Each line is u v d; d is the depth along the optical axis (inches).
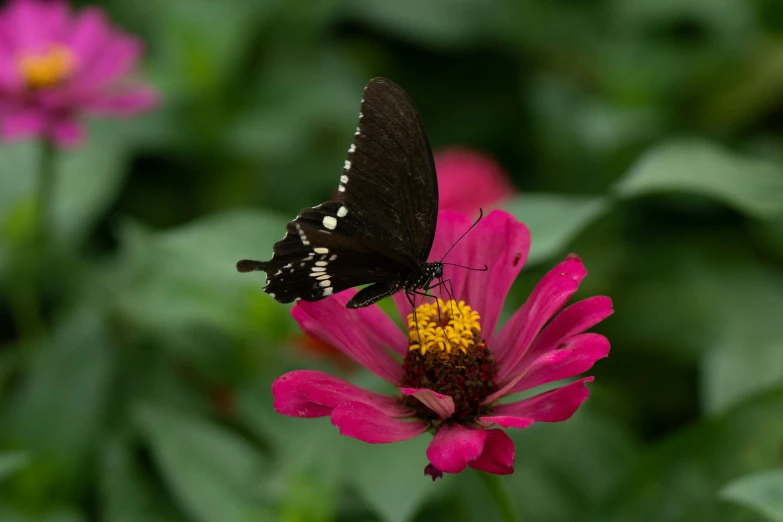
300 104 46.4
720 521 35.9
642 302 42.1
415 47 54.0
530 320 34.5
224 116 44.9
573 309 34.6
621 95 46.7
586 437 37.9
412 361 35.0
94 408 37.8
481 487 37.6
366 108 34.5
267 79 47.2
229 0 45.2
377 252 34.6
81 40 41.5
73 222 41.4
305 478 36.2
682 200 43.5
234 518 36.5
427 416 34.8
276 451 37.6
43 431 37.7
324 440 36.4
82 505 37.9
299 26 49.8
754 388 37.4
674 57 47.1
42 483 37.6
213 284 38.6
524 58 52.4
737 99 45.8
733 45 46.9
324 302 34.9
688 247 42.9
